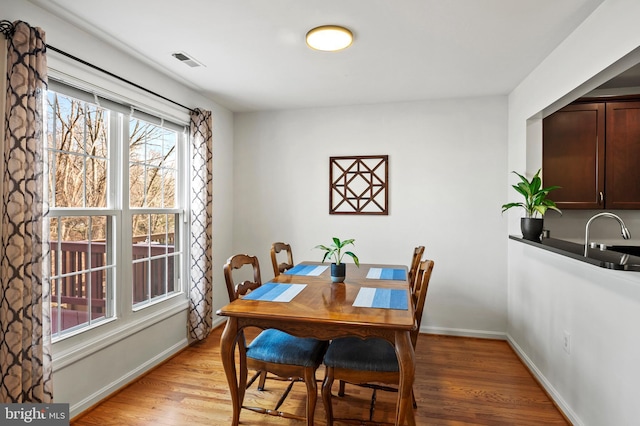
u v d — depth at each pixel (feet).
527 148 9.55
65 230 7.22
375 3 6.05
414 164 11.77
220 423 6.81
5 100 5.57
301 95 11.21
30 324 5.60
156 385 8.25
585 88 6.94
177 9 6.26
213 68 9.00
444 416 7.04
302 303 6.36
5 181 5.45
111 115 8.07
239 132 13.29
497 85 10.21
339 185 12.37
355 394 7.90
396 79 9.75
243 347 6.88
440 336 11.51
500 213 11.15
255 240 13.15
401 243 11.90
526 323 9.42
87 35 7.10
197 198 10.46
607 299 5.81
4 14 5.57
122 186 8.29
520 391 8.05
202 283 10.48
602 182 9.46
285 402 7.54
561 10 6.22
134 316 8.57
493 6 6.12
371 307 6.10
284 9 6.26
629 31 5.26
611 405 5.67
